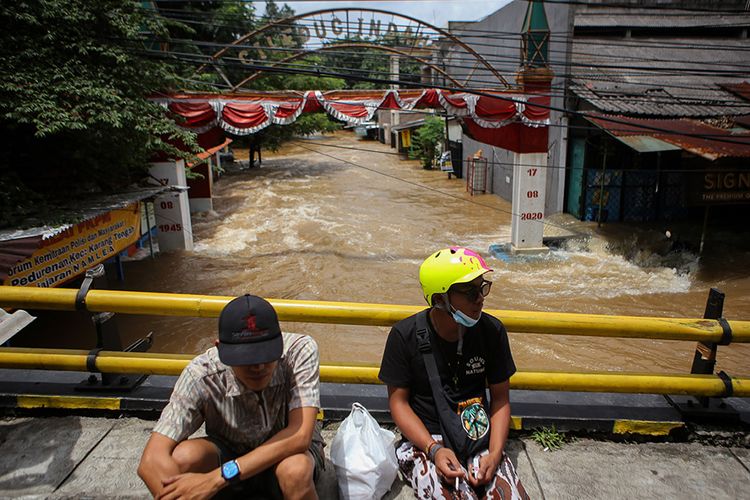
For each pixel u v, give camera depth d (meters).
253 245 14.44
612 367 7.63
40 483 2.50
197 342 8.48
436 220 17.88
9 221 7.30
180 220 13.34
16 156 8.73
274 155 39.00
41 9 8.18
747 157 10.41
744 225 15.05
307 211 19.08
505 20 20.58
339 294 10.77
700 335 2.77
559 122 16.02
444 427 2.27
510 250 13.74
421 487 2.26
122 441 2.80
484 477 2.16
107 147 9.27
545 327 2.74
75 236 8.09
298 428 2.00
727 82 15.58
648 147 11.50
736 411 2.94
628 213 15.72
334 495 2.37
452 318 2.23
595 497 2.46
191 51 21.70
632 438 2.90
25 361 2.89
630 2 17.69
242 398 2.01
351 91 12.09
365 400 3.03
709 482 2.56
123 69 9.09
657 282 11.24
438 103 12.23
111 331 3.08
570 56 15.93
